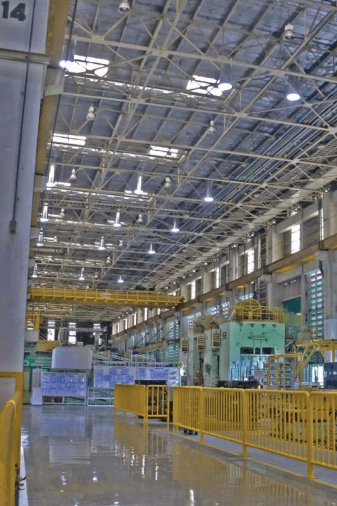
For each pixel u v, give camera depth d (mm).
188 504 7266
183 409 16391
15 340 6312
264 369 41469
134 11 22172
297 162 34781
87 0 21969
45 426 19484
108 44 23234
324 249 40500
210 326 46156
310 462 9227
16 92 6766
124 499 7527
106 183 38906
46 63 6895
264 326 42375
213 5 23016
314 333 41750
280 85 28297
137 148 35594
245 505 7246
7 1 6918
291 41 24531
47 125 14734
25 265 6469
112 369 36625
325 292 40344
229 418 12781
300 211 45156
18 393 6266
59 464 10555
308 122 30078
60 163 35406
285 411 10312
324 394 9102
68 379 35938
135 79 27453
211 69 27000
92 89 27906
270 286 49062
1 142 6641
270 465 10570
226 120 31453
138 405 22391
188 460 11203
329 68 26672
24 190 6617
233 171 38906
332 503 7379
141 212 47125
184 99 28828
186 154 36250
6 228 6488
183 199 40719
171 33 22781
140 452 12406
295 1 21422
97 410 30594
